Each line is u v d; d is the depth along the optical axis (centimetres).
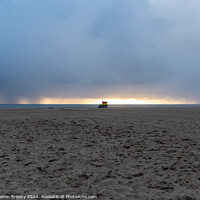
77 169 495
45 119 1764
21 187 382
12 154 640
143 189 373
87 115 2272
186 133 1048
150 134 1033
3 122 1570
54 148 731
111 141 863
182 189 374
